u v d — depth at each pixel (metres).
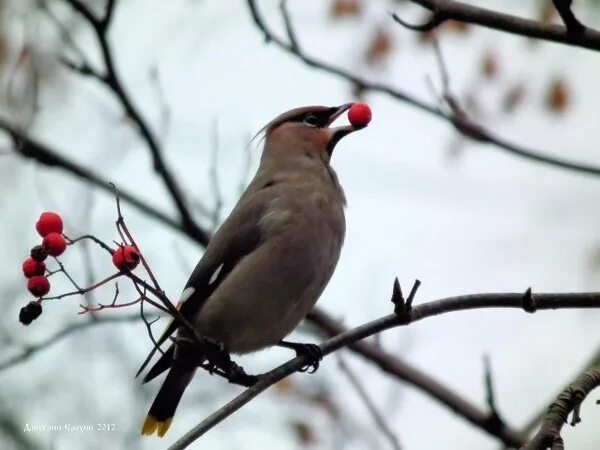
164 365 11.01
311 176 11.96
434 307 9.52
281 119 12.88
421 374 13.29
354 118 10.80
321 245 11.48
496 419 12.41
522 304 9.31
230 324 11.30
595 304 9.25
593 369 8.54
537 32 9.63
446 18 9.75
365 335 9.84
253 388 9.58
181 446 9.05
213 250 11.56
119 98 13.23
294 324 11.49
